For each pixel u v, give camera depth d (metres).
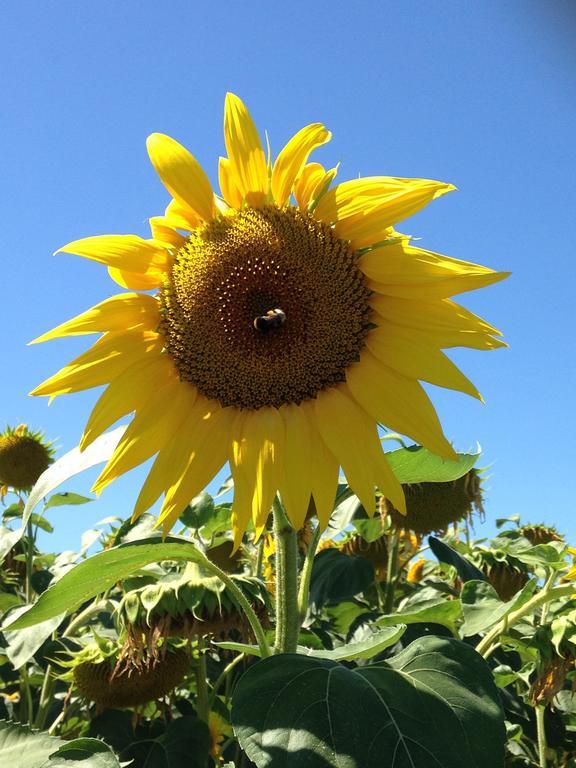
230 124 0.46
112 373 0.48
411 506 0.78
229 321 0.48
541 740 0.62
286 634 0.44
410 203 0.46
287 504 0.44
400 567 0.86
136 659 0.52
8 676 0.73
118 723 0.61
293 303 0.47
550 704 0.64
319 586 0.76
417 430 0.45
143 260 0.48
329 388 0.48
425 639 0.40
